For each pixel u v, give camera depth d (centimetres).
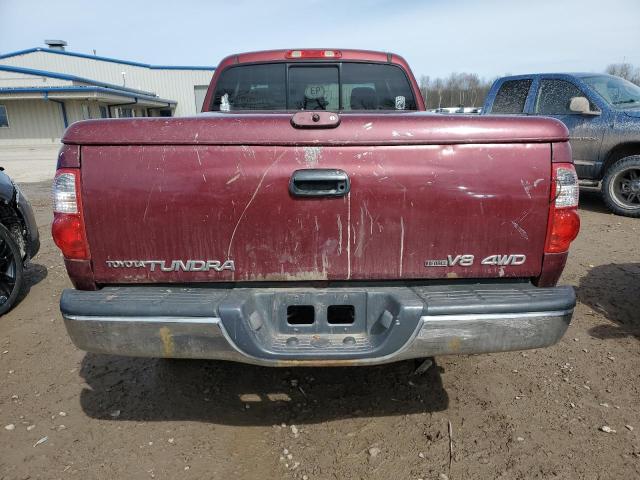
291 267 214
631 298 418
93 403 284
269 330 215
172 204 207
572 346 341
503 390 291
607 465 227
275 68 375
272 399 287
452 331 203
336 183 207
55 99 2986
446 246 213
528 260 214
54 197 208
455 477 222
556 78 768
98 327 205
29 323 395
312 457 237
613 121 699
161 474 227
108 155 206
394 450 241
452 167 207
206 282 217
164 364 328
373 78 380
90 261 212
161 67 4006
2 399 288
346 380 306
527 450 238
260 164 206
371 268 215
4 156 2267
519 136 206
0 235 402
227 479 223
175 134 204
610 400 278
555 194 208
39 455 239
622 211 727
